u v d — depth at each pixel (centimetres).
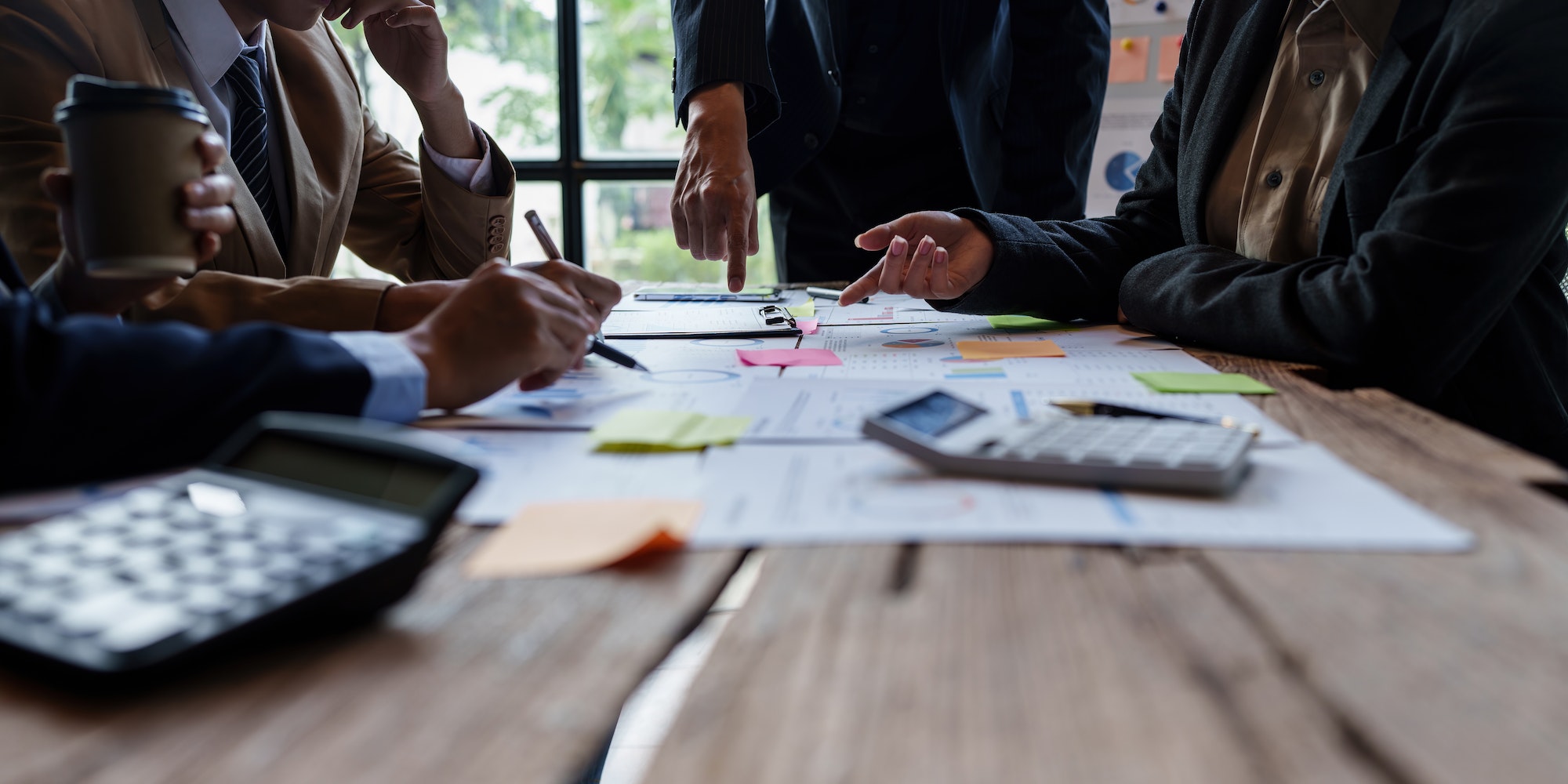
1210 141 125
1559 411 107
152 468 52
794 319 129
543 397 78
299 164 150
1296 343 95
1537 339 108
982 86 191
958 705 31
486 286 74
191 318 92
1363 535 45
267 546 38
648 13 361
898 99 198
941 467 55
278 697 32
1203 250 116
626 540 43
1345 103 111
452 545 45
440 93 165
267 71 150
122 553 38
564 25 340
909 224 123
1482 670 33
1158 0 282
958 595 39
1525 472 55
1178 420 68
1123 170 295
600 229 359
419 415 69
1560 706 30
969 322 129
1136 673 33
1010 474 54
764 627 36
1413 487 53
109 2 123
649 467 57
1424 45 101
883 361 97
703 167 134
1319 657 34
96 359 52
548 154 350
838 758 28
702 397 78
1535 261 93
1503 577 40
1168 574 41
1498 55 92
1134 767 27
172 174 67
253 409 55
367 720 30
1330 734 29
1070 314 127
